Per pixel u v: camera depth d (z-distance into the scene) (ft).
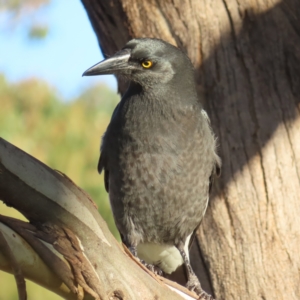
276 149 29.43
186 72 30.32
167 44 30.35
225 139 30.01
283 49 29.99
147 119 29.68
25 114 43.39
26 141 41.98
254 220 29.22
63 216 18.26
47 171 18.15
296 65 29.91
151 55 29.99
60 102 44.24
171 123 29.66
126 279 19.61
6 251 17.30
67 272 18.21
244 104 29.86
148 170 29.66
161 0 30.63
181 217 30.53
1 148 17.39
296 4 30.17
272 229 29.01
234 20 30.17
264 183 29.30
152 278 20.47
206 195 30.40
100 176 41.96
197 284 29.60
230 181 29.63
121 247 20.38
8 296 38.37
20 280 17.37
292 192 29.19
